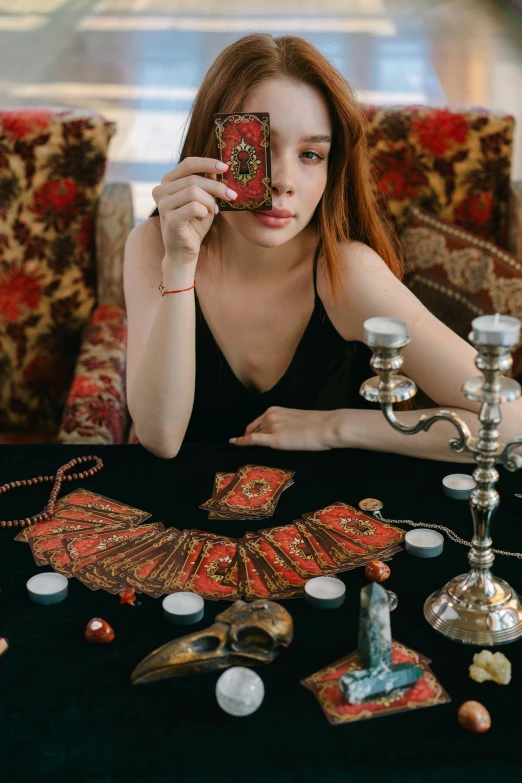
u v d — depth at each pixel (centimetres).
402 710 109
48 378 270
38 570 136
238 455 169
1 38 1026
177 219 159
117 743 104
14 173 259
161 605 127
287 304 191
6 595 130
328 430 171
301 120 162
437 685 112
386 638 111
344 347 198
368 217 188
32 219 260
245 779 100
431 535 141
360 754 103
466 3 1220
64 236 261
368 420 171
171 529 144
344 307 187
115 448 172
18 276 263
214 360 199
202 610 124
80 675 115
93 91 797
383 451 169
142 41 999
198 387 203
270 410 180
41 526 146
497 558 137
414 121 270
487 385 110
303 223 169
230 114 151
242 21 1110
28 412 273
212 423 207
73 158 259
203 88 173
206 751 103
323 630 122
